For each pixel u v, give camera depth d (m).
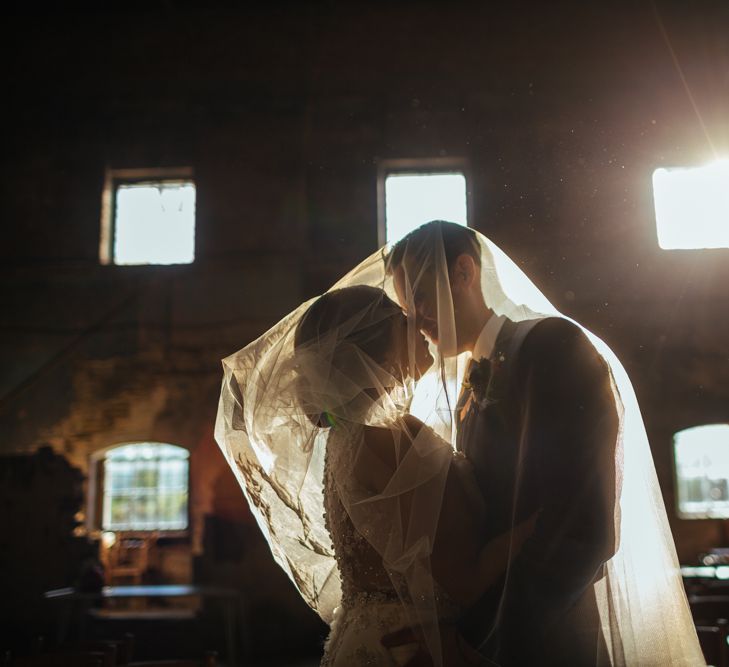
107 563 9.22
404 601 1.56
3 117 10.02
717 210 6.93
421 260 1.89
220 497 9.12
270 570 8.89
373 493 1.59
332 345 1.69
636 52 8.66
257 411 1.76
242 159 9.77
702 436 9.02
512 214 4.25
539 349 1.79
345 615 1.65
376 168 9.53
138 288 9.64
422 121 9.41
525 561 1.63
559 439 1.70
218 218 9.70
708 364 8.22
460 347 1.96
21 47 10.09
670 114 7.31
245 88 9.90
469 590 1.60
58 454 9.35
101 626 8.71
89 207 9.82
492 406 1.82
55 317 9.63
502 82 9.21
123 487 9.73
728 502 8.98
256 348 1.90
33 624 8.41
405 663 1.53
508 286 2.00
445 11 9.62
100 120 9.98
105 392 9.48
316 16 9.89
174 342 9.52
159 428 9.37
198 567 8.95
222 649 8.66
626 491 1.85
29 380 9.52
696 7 8.57
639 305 5.84
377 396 1.66
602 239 4.52
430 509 1.57
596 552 1.65
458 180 9.29
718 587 5.31
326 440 1.82
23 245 9.78
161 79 10.00
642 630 1.74
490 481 1.75
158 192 9.96
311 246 9.52
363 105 9.62
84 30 10.09
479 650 1.60
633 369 8.38
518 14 9.23
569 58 9.09
